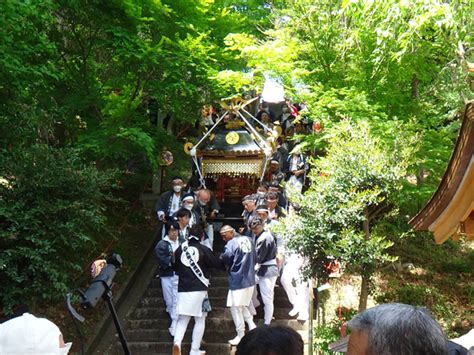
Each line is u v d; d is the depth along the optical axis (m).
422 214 4.91
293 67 10.55
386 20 8.33
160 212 10.75
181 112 11.82
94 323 9.57
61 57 10.69
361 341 1.74
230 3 13.45
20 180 7.41
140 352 9.13
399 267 10.99
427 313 1.73
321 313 9.62
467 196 4.42
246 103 11.73
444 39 8.81
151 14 10.76
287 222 8.00
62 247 7.77
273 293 9.56
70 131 11.32
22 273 7.12
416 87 10.59
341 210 7.66
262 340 2.04
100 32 10.87
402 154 8.16
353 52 10.37
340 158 7.93
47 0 8.09
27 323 2.65
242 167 11.87
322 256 7.95
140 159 13.50
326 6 10.38
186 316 8.40
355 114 9.35
